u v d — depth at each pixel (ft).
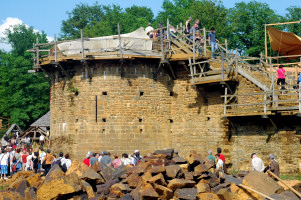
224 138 87.45
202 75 89.51
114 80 90.27
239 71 85.15
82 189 53.31
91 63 90.99
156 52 91.71
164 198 51.16
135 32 97.71
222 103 87.92
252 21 157.17
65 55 91.66
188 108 92.02
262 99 82.07
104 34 193.36
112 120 89.71
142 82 91.15
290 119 81.25
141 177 54.19
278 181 56.13
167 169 54.49
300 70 92.99
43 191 51.98
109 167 58.65
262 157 83.56
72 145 92.27
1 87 195.93
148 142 90.48
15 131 176.96
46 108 194.90
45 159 72.79
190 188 53.06
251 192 53.11
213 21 150.82
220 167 61.05
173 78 94.12
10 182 66.33
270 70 88.94
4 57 199.11
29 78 191.11
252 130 84.79
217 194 52.24
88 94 91.15
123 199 51.29
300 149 80.48
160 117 92.32
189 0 186.09
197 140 90.58
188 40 97.35
